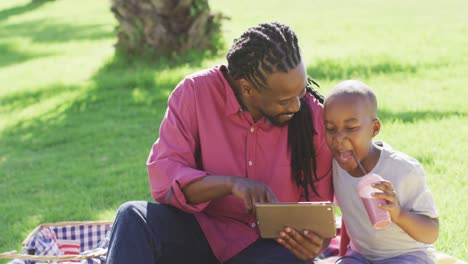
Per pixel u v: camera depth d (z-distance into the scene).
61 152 8.21
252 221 3.75
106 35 17.58
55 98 10.59
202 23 11.75
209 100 3.73
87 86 10.77
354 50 12.30
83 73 12.13
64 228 4.58
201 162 3.82
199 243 3.63
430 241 3.54
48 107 10.18
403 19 16.41
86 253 3.95
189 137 3.71
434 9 18.47
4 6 28.20
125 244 3.35
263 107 3.52
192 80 3.78
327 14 18.36
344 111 3.51
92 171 7.36
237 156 3.74
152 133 8.56
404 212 3.45
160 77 10.66
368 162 3.65
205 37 11.90
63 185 7.04
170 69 11.20
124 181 6.93
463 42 12.70
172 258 3.57
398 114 8.20
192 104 3.74
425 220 3.50
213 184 3.44
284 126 3.73
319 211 3.28
